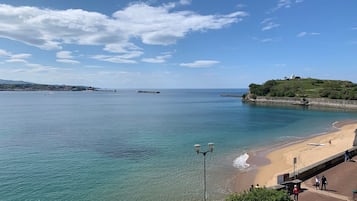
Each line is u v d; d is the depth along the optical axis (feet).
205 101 653.71
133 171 110.83
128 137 185.88
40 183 97.45
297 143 166.61
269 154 138.72
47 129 218.79
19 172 109.29
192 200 83.20
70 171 110.93
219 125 246.06
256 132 208.85
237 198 46.98
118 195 86.94
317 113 358.23
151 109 424.05
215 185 95.50
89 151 144.97
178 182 98.22
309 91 540.93
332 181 84.17
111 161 125.39
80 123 257.34
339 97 455.63
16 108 421.59
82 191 90.33
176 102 616.39
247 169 113.50
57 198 85.05
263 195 46.42
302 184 82.07
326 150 141.18
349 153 108.47
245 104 531.50
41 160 126.93
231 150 147.74
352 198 71.72
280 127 236.43
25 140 173.06
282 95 545.44
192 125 245.86
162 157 132.77
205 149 150.82
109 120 281.95
